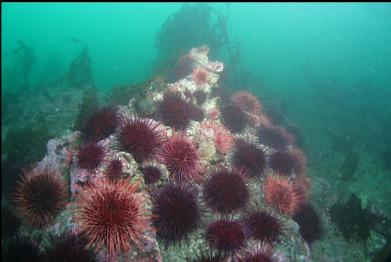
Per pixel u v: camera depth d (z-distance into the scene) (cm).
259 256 61
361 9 930
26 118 212
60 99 230
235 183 70
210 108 113
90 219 54
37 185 64
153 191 67
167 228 61
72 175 71
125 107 101
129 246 58
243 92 136
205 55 160
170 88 114
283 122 185
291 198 79
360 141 208
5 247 62
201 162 78
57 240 57
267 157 98
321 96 293
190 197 65
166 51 260
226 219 67
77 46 898
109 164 67
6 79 420
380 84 376
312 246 102
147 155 70
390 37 820
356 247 107
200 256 64
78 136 83
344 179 155
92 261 54
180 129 88
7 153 155
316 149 188
